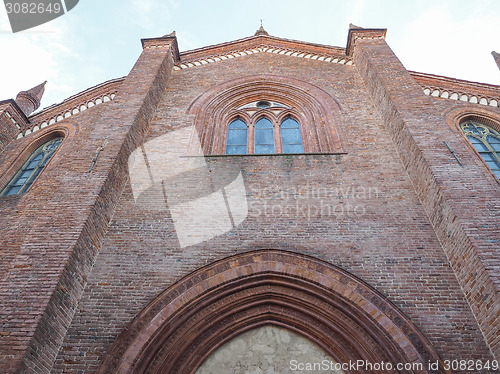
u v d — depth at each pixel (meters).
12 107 15.02
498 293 6.48
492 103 13.72
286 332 8.15
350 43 16.33
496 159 11.60
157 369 7.09
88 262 8.19
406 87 12.17
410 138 10.16
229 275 8.21
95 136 10.73
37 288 6.88
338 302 7.83
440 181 8.63
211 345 7.83
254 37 18.22
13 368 5.75
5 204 11.11
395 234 8.88
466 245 7.47
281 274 8.27
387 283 7.91
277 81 15.25
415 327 7.10
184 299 7.77
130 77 13.70
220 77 15.83
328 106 13.62
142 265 8.42
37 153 14.09
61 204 8.56
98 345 7.02
